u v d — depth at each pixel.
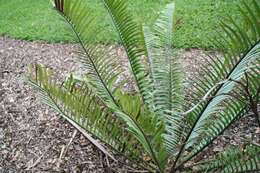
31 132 3.13
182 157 2.51
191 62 3.62
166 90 2.46
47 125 3.17
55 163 2.81
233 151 2.22
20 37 4.66
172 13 2.71
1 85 3.78
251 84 2.00
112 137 2.28
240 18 4.14
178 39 4.02
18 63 4.14
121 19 2.19
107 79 2.32
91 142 2.81
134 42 2.31
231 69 1.92
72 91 2.19
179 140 2.28
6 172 2.81
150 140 2.02
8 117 3.32
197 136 2.21
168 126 2.19
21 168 2.82
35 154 2.92
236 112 2.12
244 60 1.80
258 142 2.66
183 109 2.36
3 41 4.64
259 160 2.02
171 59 2.59
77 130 3.02
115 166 2.69
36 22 4.92
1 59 4.25
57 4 1.91
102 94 2.30
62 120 3.20
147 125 1.94
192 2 4.70
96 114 2.18
